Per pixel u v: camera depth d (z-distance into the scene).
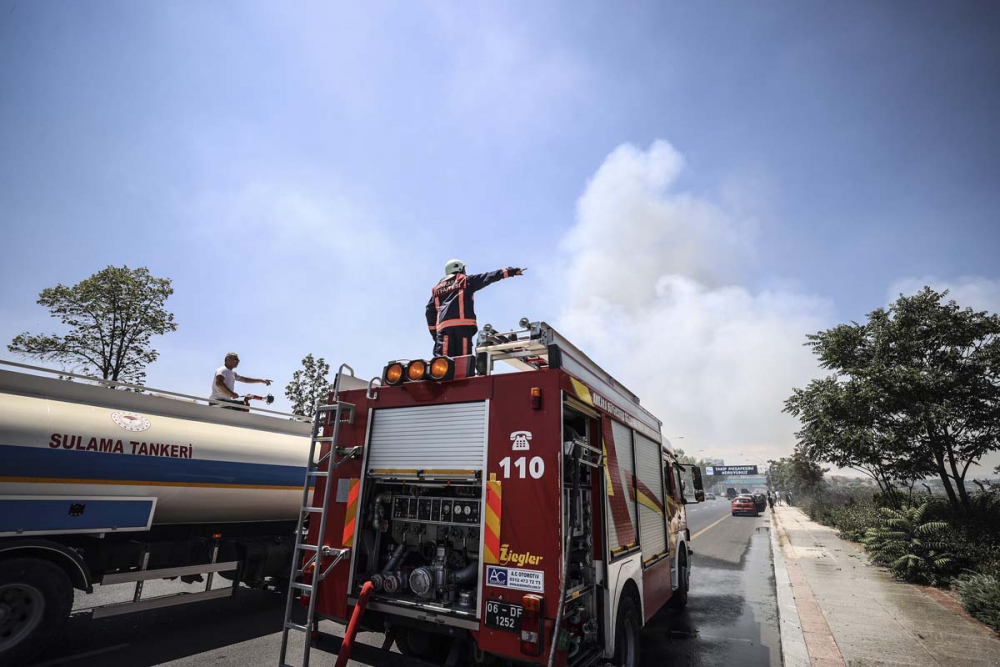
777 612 8.04
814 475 36.22
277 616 6.92
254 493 6.80
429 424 4.15
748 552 15.66
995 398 11.20
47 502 4.86
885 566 11.26
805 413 13.84
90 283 20.02
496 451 3.77
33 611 4.75
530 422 3.71
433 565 3.96
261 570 7.04
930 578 9.34
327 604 4.18
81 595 7.45
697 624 7.44
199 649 5.50
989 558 9.02
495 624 3.44
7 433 4.71
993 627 6.56
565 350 4.07
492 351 4.31
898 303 12.73
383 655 3.84
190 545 6.37
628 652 4.55
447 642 3.99
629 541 4.87
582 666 3.58
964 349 11.84
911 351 12.20
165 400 6.40
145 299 20.92
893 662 5.39
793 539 16.83
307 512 4.40
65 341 19.89
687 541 8.69
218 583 8.45
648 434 6.30
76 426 5.23
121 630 6.04
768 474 57.91
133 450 5.63
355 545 4.18
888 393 12.06
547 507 3.47
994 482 11.61
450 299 6.12
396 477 4.16
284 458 7.32
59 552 4.94
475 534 4.04
